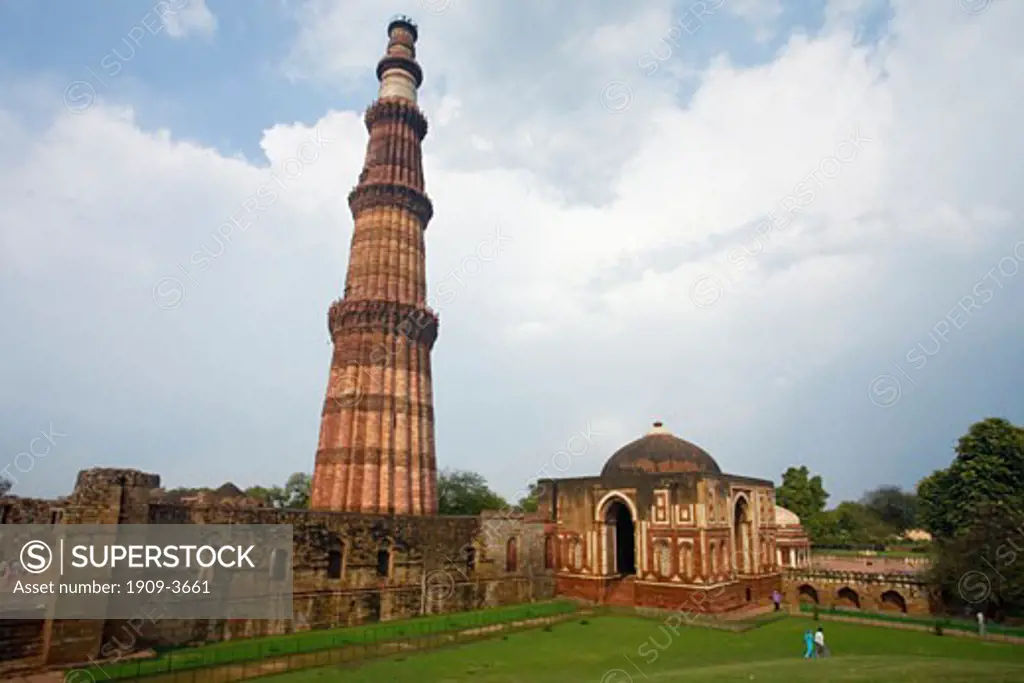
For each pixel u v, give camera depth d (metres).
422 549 41.16
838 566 65.44
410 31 57.31
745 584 48.38
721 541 45.31
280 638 31.80
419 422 46.47
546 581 50.00
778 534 58.06
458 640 35.25
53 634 24.89
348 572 36.72
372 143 53.47
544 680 26.53
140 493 28.45
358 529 37.72
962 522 54.16
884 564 66.56
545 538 51.38
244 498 38.12
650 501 46.41
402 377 46.06
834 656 31.81
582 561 49.69
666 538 45.19
